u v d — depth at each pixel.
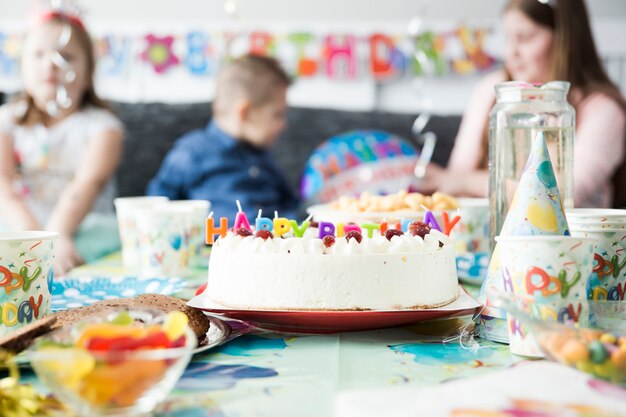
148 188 2.96
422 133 3.04
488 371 0.67
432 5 3.27
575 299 0.69
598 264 0.83
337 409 0.50
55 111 2.69
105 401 0.51
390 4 3.28
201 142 2.94
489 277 0.83
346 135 3.02
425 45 3.24
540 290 0.69
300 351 0.76
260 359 0.72
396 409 0.48
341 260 0.82
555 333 0.61
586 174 2.59
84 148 2.70
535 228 0.76
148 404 0.53
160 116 3.00
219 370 0.68
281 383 0.63
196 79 3.27
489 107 3.02
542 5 2.87
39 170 2.68
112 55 3.26
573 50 2.72
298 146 3.01
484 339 0.81
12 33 3.28
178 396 0.60
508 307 0.65
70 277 1.25
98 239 2.41
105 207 2.81
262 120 2.98
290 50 3.25
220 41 3.25
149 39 3.25
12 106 2.73
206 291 0.94
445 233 0.96
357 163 2.98
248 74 2.97
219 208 2.85
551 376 0.55
